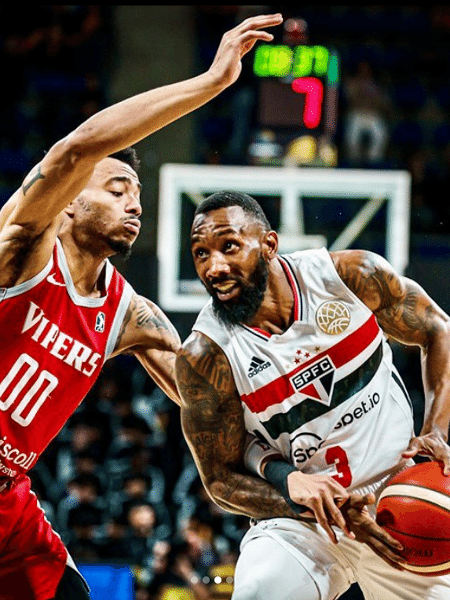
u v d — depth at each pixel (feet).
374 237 97.76
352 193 98.22
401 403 33.30
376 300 32.71
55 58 117.19
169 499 74.33
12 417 32.89
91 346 33.88
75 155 28.48
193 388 32.32
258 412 32.35
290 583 31.71
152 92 28.48
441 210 103.24
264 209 98.22
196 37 115.75
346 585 34.09
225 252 31.30
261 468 32.73
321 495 30.12
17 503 34.58
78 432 74.84
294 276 32.45
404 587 32.58
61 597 35.09
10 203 33.01
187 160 106.01
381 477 32.73
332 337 32.07
